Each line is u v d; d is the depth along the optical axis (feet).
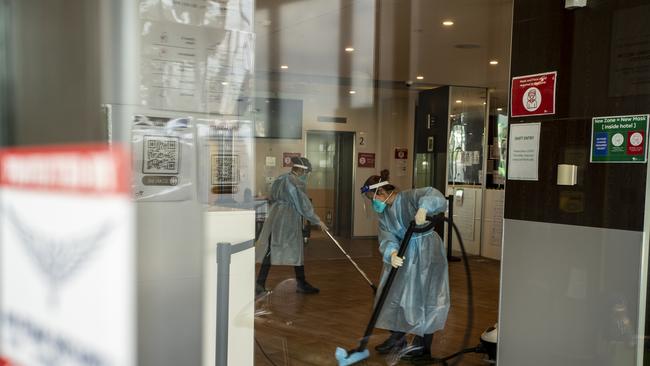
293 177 18.99
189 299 6.20
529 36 9.55
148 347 5.90
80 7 4.88
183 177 6.13
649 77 7.95
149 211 5.90
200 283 6.28
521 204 9.68
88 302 3.15
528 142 9.57
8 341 3.51
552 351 9.20
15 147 3.78
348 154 31.53
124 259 3.21
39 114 4.52
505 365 9.96
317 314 14.97
